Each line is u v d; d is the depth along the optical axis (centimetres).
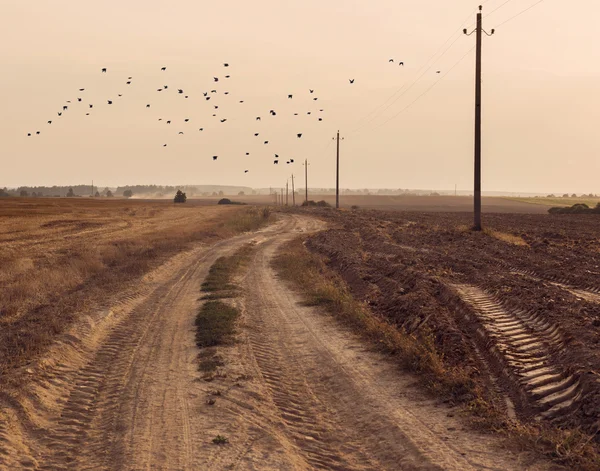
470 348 1197
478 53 3744
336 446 801
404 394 980
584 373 885
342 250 3209
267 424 873
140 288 2148
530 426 803
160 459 751
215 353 1261
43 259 2977
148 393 1016
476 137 3944
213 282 2292
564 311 1378
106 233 4994
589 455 685
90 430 862
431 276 2061
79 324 1497
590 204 13375
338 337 1405
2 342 1298
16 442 809
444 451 746
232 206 13975
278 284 2288
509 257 2680
